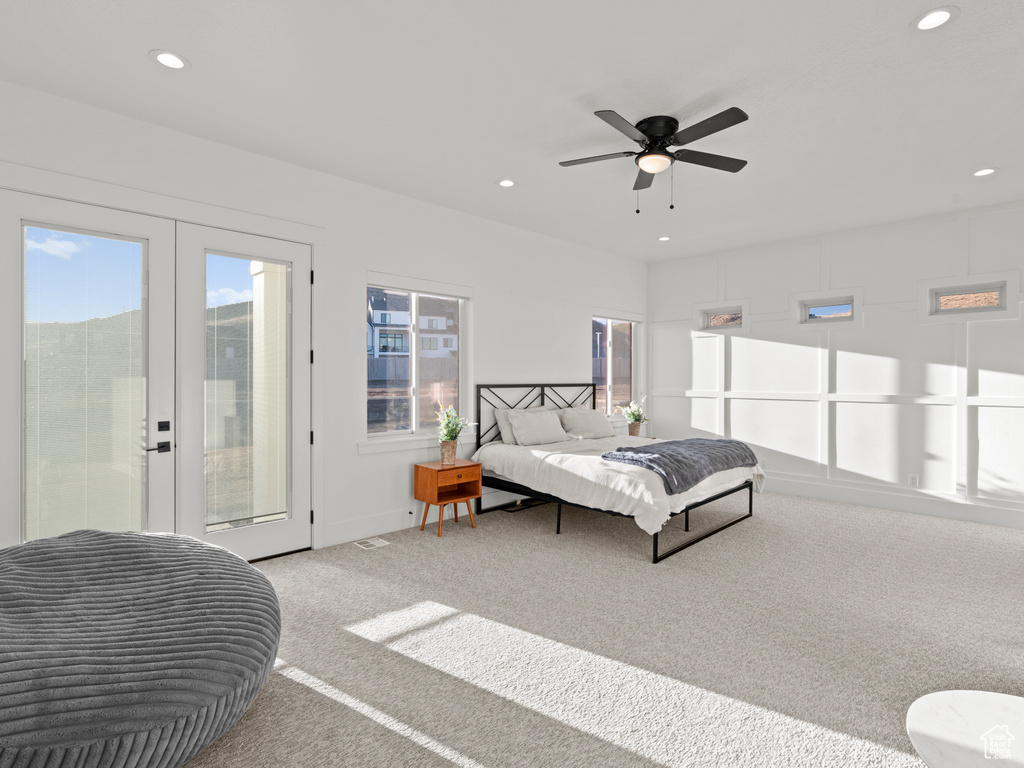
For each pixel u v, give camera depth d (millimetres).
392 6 2227
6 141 2828
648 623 2824
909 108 3041
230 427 3641
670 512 3799
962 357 4918
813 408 5797
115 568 2096
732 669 2381
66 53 2566
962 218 4906
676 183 4254
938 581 3393
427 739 1922
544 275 5836
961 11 2227
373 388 4582
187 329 3451
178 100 3008
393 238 4523
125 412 3229
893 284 5285
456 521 4793
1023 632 2719
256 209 3730
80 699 1479
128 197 3203
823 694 2193
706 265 6637
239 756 1826
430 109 3100
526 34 2408
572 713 2074
